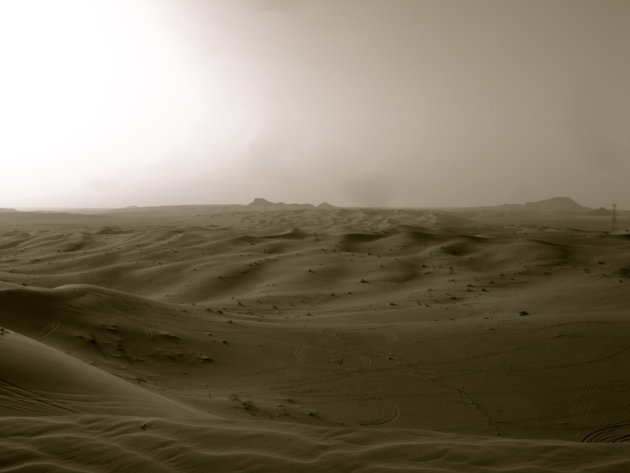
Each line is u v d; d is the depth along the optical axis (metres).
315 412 13.99
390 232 70.94
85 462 5.25
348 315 28.48
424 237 62.97
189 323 21.91
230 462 5.18
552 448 5.64
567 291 32.94
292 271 45.06
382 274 43.72
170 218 160.00
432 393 16.12
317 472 4.93
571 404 15.12
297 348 20.34
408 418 14.14
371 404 15.16
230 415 12.18
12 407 8.52
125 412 9.25
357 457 5.30
